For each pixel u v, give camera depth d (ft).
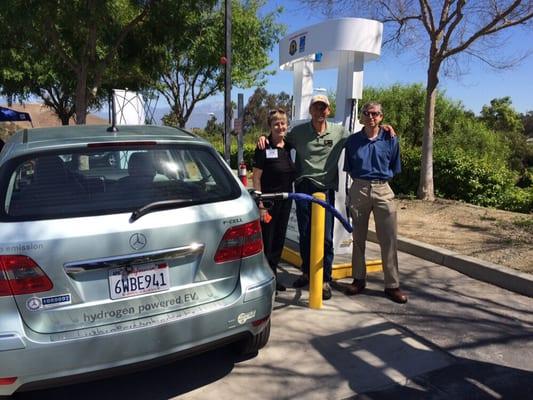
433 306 14.47
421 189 31.27
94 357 7.97
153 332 8.33
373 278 17.03
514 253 18.26
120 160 9.33
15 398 9.49
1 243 7.53
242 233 9.37
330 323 13.19
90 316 8.09
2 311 7.56
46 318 7.84
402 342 12.11
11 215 7.92
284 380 10.34
